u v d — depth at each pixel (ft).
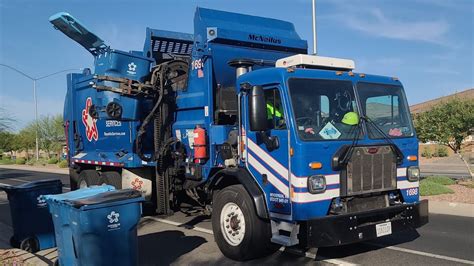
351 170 20.35
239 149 22.82
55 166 135.74
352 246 24.59
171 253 24.26
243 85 21.81
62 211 18.52
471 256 22.47
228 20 28.63
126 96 31.48
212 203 24.86
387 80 23.26
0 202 49.06
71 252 18.38
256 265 21.66
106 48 31.73
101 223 17.40
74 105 41.14
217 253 23.98
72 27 32.01
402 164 22.41
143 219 34.47
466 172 79.00
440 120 45.96
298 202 19.30
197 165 27.22
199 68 27.66
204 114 27.22
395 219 21.15
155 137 30.78
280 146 20.29
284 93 20.13
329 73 21.52
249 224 21.45
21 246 24.93
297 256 22.85
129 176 33.12
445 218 32.55
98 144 37.19
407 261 21.68
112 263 17.67
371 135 21.50
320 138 20.03
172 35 35.14
